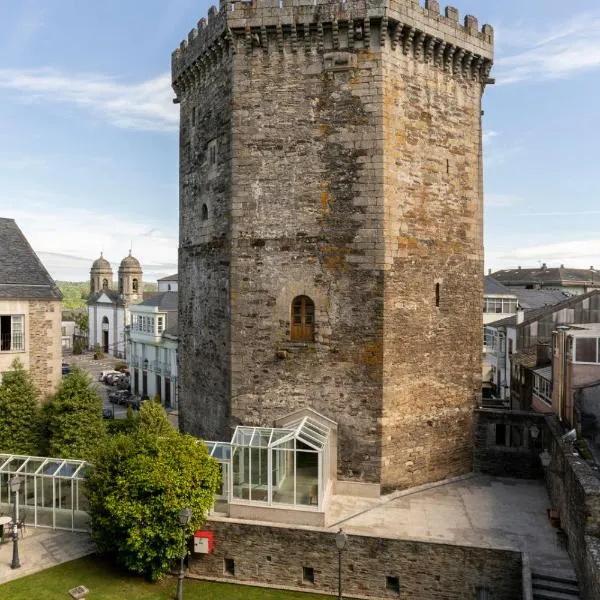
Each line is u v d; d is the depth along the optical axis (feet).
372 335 64.95
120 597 51.67
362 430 65.36
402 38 66.33
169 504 51.75
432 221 70.28
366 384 65.21
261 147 68.08
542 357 96.02
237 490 58.80
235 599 52.54
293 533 54.70
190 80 80.79
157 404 77.51
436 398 71.05
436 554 51.60
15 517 56.85
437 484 70.18
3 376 81.92
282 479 58.03
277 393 68.03
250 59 68.03
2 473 66.44
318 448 57.31
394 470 66.33
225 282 71.20
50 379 97.76
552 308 120.88
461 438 73.87
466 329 74.95
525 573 48.06
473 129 75.31
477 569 50.70
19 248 103.19
